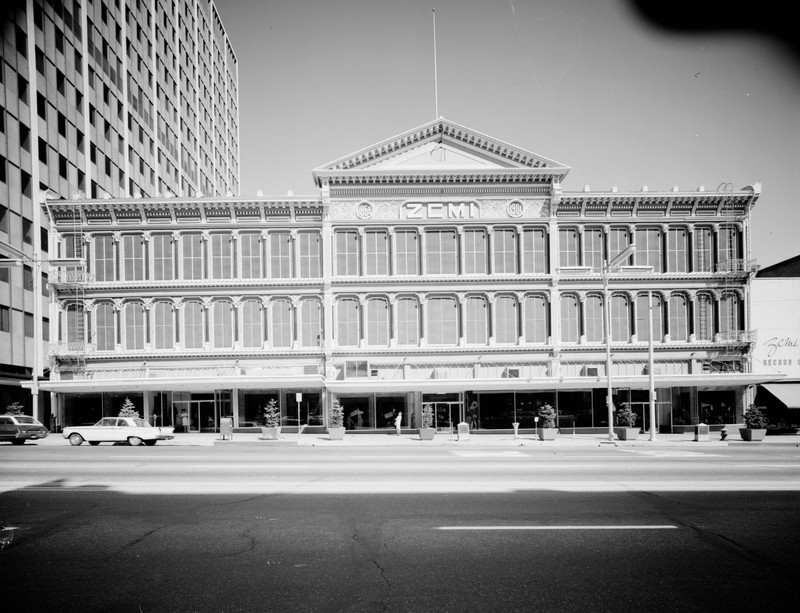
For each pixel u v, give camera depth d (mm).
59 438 34344
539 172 39750
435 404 38656
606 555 7922
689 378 37500
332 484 13562
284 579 7035
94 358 39156
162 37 64250
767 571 7301
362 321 39781
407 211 40531
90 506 11188
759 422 30328
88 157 47000
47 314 41500
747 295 40375
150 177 59562
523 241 40469
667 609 6109
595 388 38625
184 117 70562
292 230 40375
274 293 39812
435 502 11344
